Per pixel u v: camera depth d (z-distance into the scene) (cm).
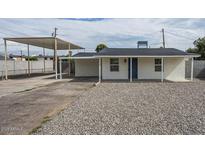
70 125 514
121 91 1085
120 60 1756
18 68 2717
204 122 530
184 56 1566
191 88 1191
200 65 2005
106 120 554
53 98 904
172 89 1152
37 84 1498
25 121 552
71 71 2955
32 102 817
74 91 1112
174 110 662
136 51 1811
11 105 761
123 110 665
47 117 589
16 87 1325
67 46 2684
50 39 1972
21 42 2170
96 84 1414
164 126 500
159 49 1978
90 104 765
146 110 663
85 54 2234
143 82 1525
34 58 4512
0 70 2355
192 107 706
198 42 3244
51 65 3772
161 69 1706
